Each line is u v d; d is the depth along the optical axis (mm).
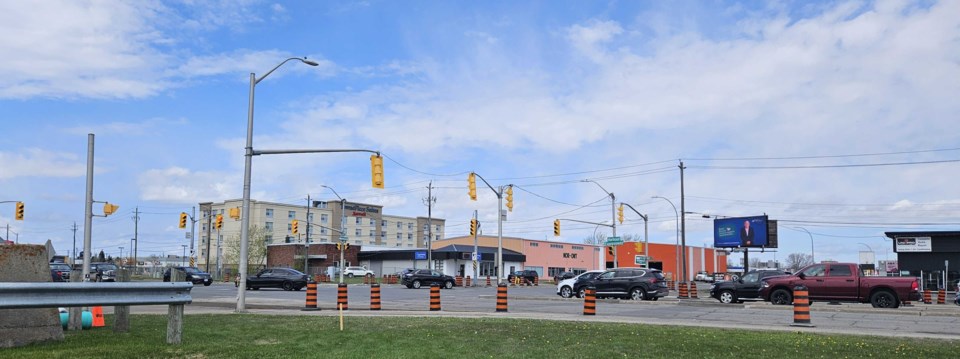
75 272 14156
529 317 19828
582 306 28047
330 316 18828
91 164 25812
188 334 12852
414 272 57594
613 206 55844
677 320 19391
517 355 10875
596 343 12555
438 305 23047
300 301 30859
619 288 34094
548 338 13305
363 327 15125
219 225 56406
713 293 31672
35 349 10195
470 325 15867
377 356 10422
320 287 52906
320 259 92438
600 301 31922
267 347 11125
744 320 20203
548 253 97000
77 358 9359
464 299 34250
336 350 11008
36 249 11469
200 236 127812
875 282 27000
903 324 19000
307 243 70938
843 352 11742
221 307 24625
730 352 11539
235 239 113125
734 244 64812
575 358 10688
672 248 102438
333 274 73500
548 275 96562
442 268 85562
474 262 60844
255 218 122125
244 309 21734
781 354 11359
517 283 69375
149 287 10766
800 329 16453
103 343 11031
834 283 27516
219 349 10641
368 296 37656
